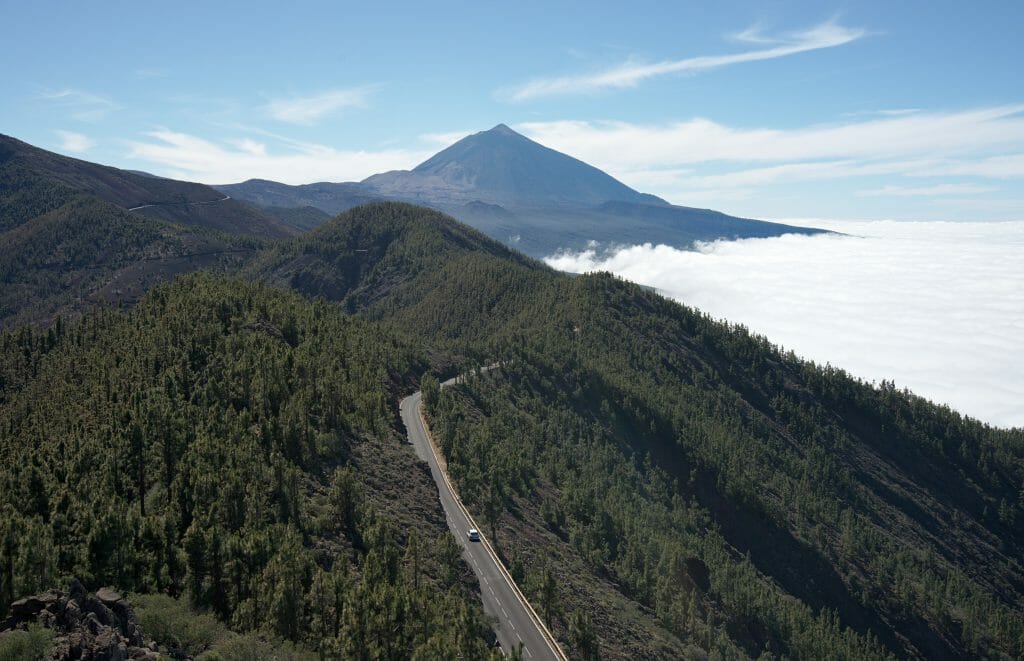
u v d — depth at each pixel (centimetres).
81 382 13362
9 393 15412
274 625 7006
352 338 18600
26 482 8350
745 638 14125
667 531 17075
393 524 10138
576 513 15125
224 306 16238
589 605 10894
